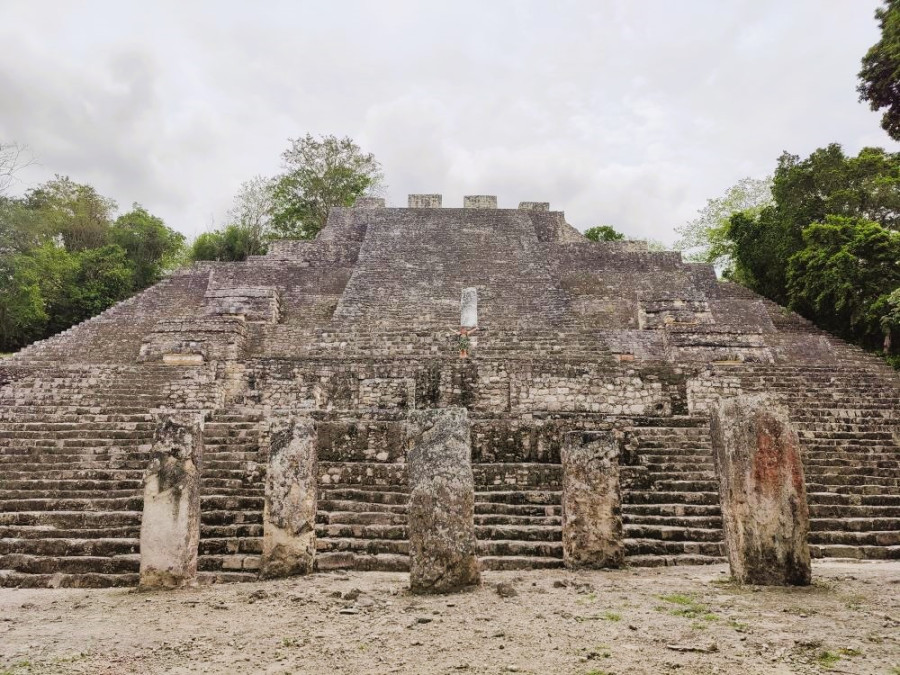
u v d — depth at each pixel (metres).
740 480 6.58
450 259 28.34
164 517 7.27
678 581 6.80
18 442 12.40
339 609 5.88
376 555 8.48
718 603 5.67
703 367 15.84
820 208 27.33
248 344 20.64
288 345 20.86
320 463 10.24
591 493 7.90
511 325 22.22
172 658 4.65
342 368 15.67
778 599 5.76
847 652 4.28
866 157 26.80
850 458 11.80
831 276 23.22
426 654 4.54
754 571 6.41
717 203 41.50
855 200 26.39
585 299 26.09
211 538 8.69
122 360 19.81
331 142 40.97
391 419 12.01
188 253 42.03
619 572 7.54
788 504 6.46
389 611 5.76
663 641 4.65
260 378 15.66
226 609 6.09
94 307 30.59
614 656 4.37
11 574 8.04
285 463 7.84
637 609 5.58
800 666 4.03
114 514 9.46
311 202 41.03
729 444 6.73
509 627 5.13
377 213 33.62
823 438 12.70
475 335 19.45
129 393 15.81
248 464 10.84
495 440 10.62
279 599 6.38
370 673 4.20
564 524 8.00
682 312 22.81
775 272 28.97
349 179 40.94
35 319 27.95
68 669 4.45
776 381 16.34
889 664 4.03
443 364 15.70
